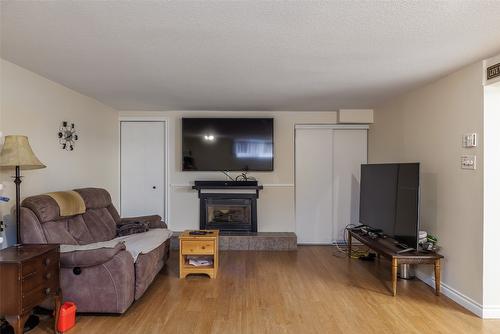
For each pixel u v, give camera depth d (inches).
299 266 169.9
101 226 151.7
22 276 86.0
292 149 218.7
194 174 217.5
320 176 221.1
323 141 220.8
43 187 135.8
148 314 113.5
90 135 177.6
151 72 129.8
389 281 147.8
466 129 120.5
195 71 128.3
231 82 144.9
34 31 90.1
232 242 203.5
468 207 119.0
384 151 193.8
